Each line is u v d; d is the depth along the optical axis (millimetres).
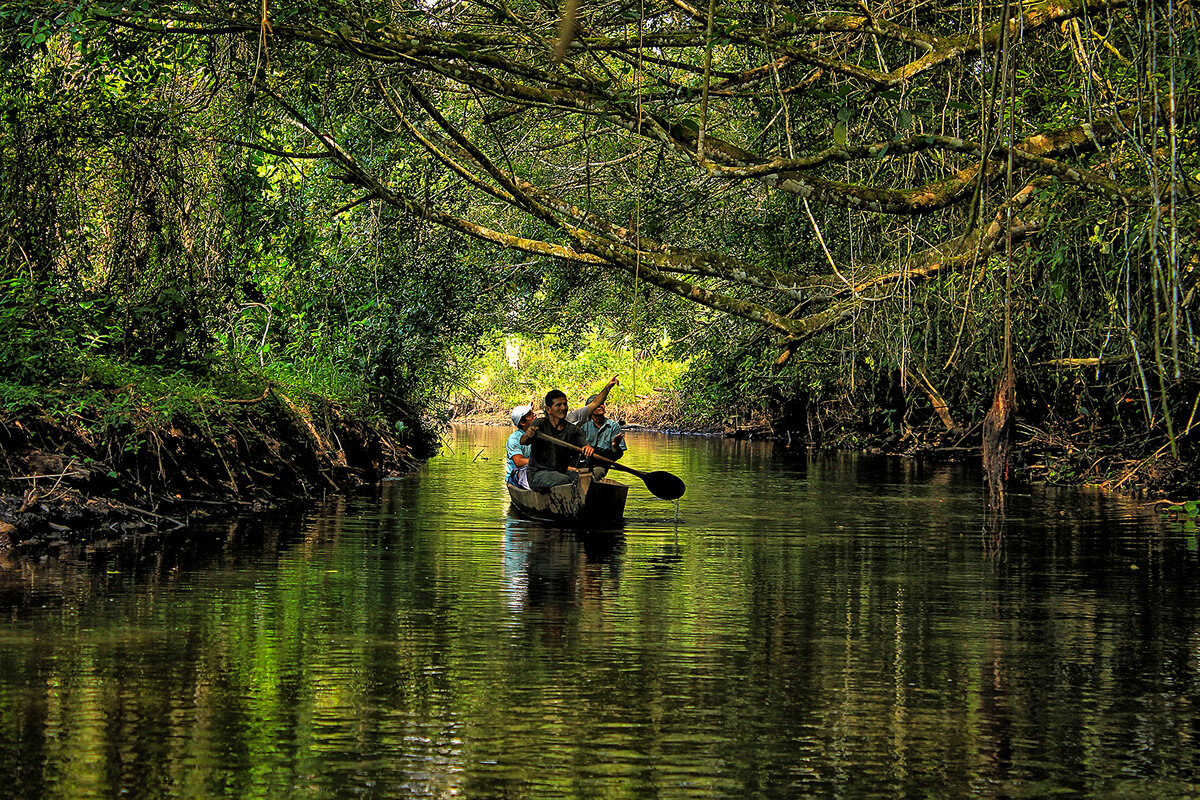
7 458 13727
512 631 9031
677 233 20656
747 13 11781
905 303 12422
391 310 22719
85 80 15914
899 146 10227
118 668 7734
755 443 39438
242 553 12672
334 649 8352
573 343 26375
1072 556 13234
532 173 19500
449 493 20406
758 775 5945
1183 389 18875
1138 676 7879
